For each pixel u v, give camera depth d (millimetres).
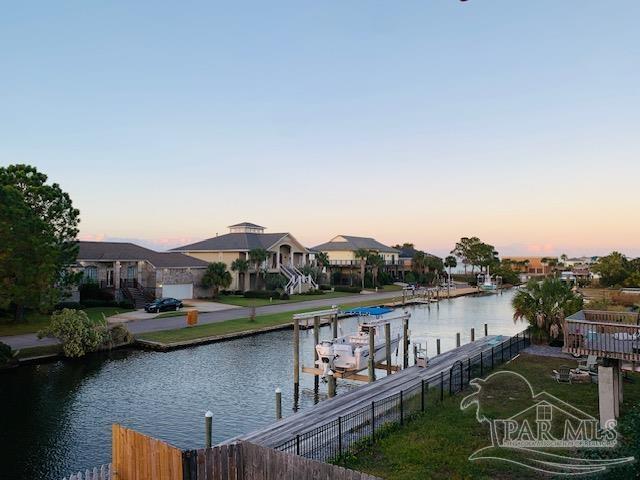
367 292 79250
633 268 88875
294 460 9359
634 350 13812
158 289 54562
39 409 19641
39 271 32312
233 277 65812
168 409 19859
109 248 55062
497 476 10906
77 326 28422
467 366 22453
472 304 68812
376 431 14297
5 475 13938
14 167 39219
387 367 26203
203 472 9484
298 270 73562
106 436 16891
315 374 23875
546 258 158875
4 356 25266
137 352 30328
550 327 28125
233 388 23094
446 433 13812
